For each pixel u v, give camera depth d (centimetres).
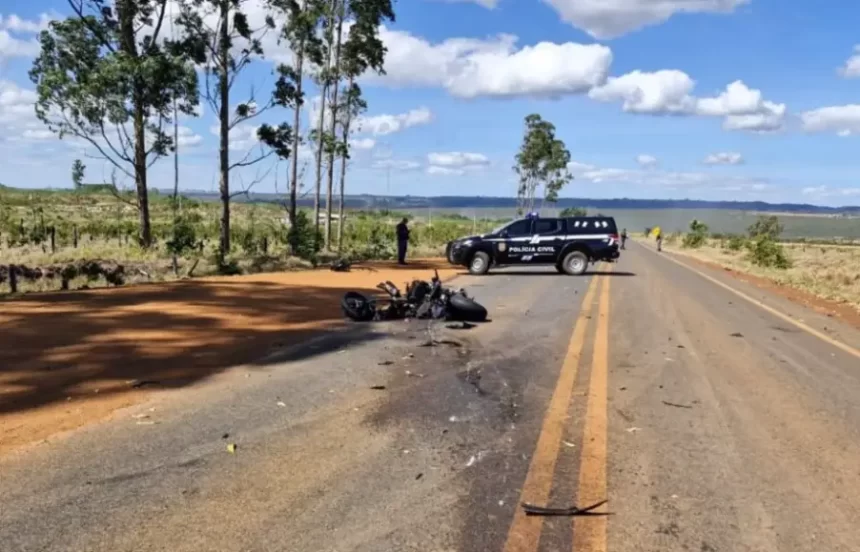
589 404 693
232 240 3556
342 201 3459
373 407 661
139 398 666
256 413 630
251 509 427
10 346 884
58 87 2288
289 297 1478
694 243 6594
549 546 389
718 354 991
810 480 504
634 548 391
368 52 3400
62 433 558
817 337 1189
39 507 422
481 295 1697
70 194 10356
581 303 1563
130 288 1586
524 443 567
